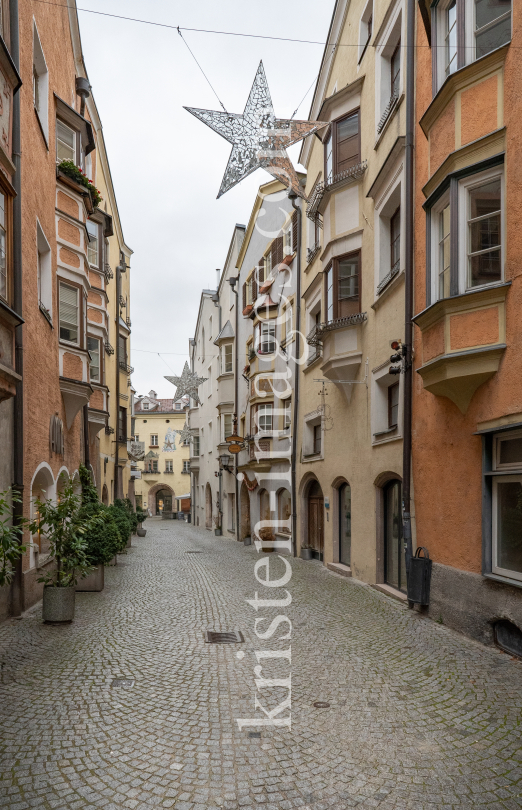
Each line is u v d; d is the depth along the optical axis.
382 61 11.50
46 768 4.05
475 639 7.21
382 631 7.77
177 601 10.20
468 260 7.30
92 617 8.79
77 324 13.10
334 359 12.63
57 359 11.90
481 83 7.14
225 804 3.63
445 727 4.70
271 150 6.86
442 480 8.20
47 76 11.31
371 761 4.17
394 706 5.16
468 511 7.52
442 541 8.19
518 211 6.51
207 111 6.55
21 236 8.74
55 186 12.17
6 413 8.41
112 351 23.05
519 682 5.69
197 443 40.28
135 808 3.58
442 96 7.68
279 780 3.92
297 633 7.79
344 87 12.96
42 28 10.92
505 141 6.78
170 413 58.78
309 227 17.22
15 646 7.06
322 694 5.48
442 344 7.45
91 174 18.91
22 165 9.14
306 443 16.95
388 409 11.45
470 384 7.25
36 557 9.92
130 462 36.16
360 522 12.25
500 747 4.34
